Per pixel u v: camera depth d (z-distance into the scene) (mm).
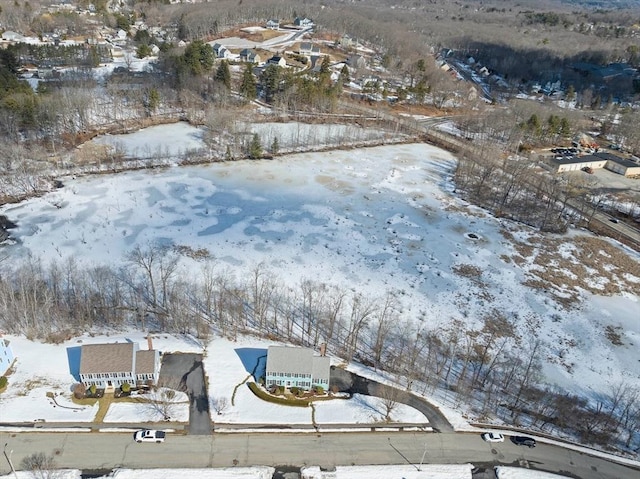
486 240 101438
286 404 59188
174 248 89875
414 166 134125
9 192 102375
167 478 49469
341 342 71375
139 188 109688
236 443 53750
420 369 67125
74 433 53219
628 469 54844
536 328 78812
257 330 71875
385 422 57906
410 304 81188
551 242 103000
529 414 61781
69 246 87812
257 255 90125
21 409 55094
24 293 68000
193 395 59156
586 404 64875
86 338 66562
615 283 92062
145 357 59406
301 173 123500
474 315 80188
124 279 80188
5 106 115938
